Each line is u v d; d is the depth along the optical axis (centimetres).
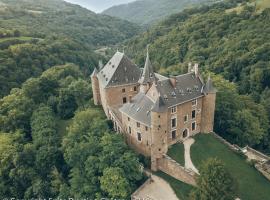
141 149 6900
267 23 14138
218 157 6656
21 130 8650
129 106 7106
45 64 13812
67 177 7312
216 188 4912
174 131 6856
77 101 9856
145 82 7156
